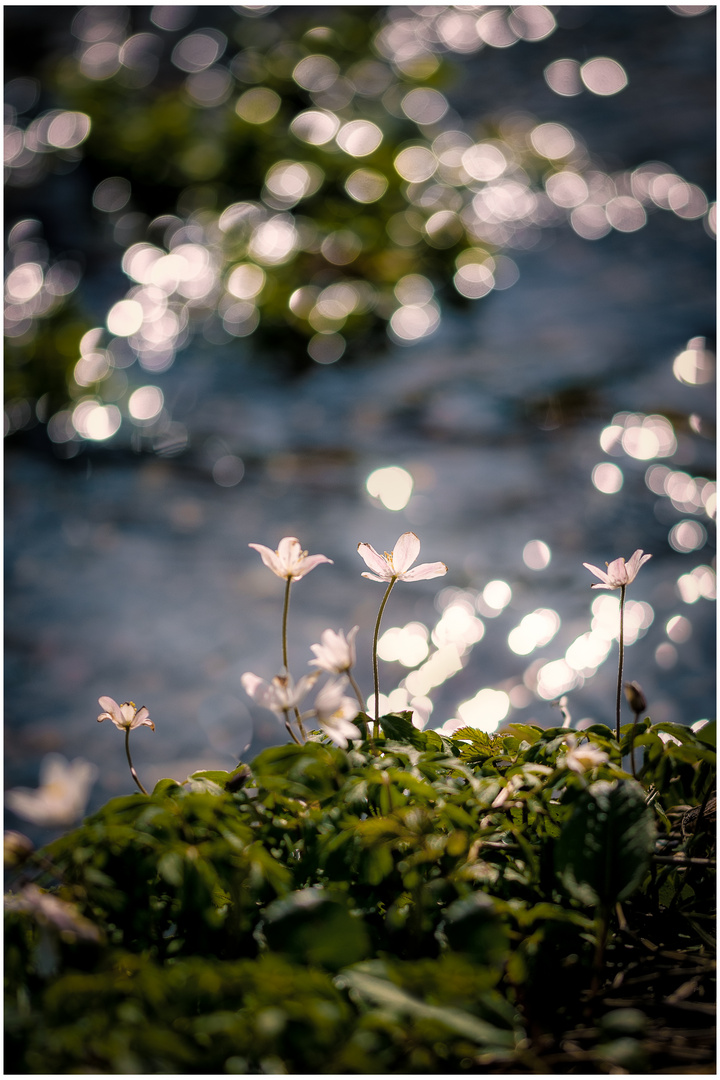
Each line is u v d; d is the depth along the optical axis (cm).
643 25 1516
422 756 178
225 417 686
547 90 1312
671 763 185
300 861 163
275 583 505
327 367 752
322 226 913
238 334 802
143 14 1641
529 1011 149
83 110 1186
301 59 1311
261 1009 125
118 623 472
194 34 1527
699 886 178
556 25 1562
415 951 149
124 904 153
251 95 1166
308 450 636
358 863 157
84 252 944
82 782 146
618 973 161
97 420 684
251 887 155
